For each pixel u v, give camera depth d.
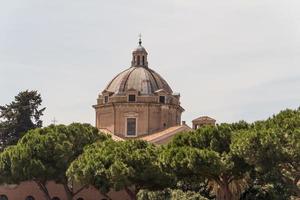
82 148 111.62
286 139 80.00
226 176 92.25
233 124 95.38
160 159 90.31
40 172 102.19
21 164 102.12
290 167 85.75
